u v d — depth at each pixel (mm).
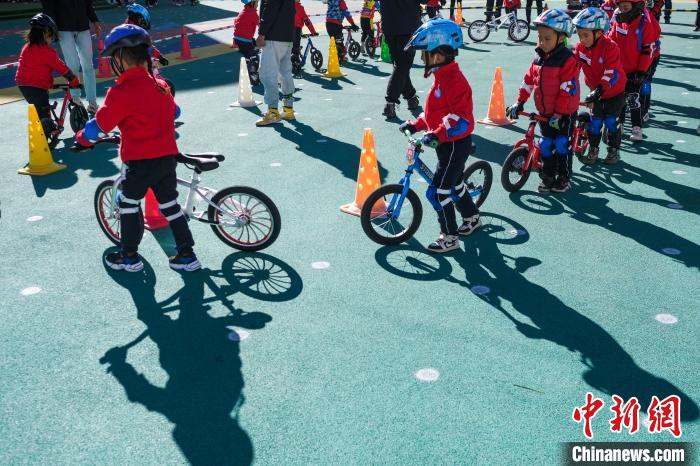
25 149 8109
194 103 10414
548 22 5574
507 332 3959
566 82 5727
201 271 4852
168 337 4012
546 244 5148
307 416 3270
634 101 7523
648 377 3502
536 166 6297
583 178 6617
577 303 4266
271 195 6270
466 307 4258
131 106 4301
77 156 7754
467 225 5316
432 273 4734
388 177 6691
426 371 3598
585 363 3637
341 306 4305
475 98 10273
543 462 2926
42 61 7809
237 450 3055
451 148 4824
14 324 4191
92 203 6262
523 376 3535
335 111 9703
